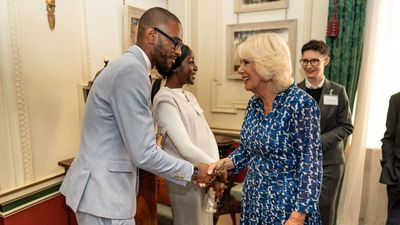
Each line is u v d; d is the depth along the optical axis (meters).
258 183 1.29
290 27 2.97
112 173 1.27
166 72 1.67
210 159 1.61
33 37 1.74
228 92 3.35
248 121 1.35
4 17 1.60
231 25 3.22
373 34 2.61
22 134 1.72
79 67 2.04
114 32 2.31
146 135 1.23
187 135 1.64
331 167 2.12
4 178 1.66
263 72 1.19
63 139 1.96
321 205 2.16
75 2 1.99
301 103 1.16
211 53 3.37
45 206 1.87
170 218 2.05
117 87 1.20
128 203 1.31
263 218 1.27
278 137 1.20
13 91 1.66
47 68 1.83
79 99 2.04
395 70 2.63
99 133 1.27
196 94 3.43
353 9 2.62
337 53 2.69
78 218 1.34
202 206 1.79
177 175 1.37
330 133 2.08
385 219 2.84
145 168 1.28
